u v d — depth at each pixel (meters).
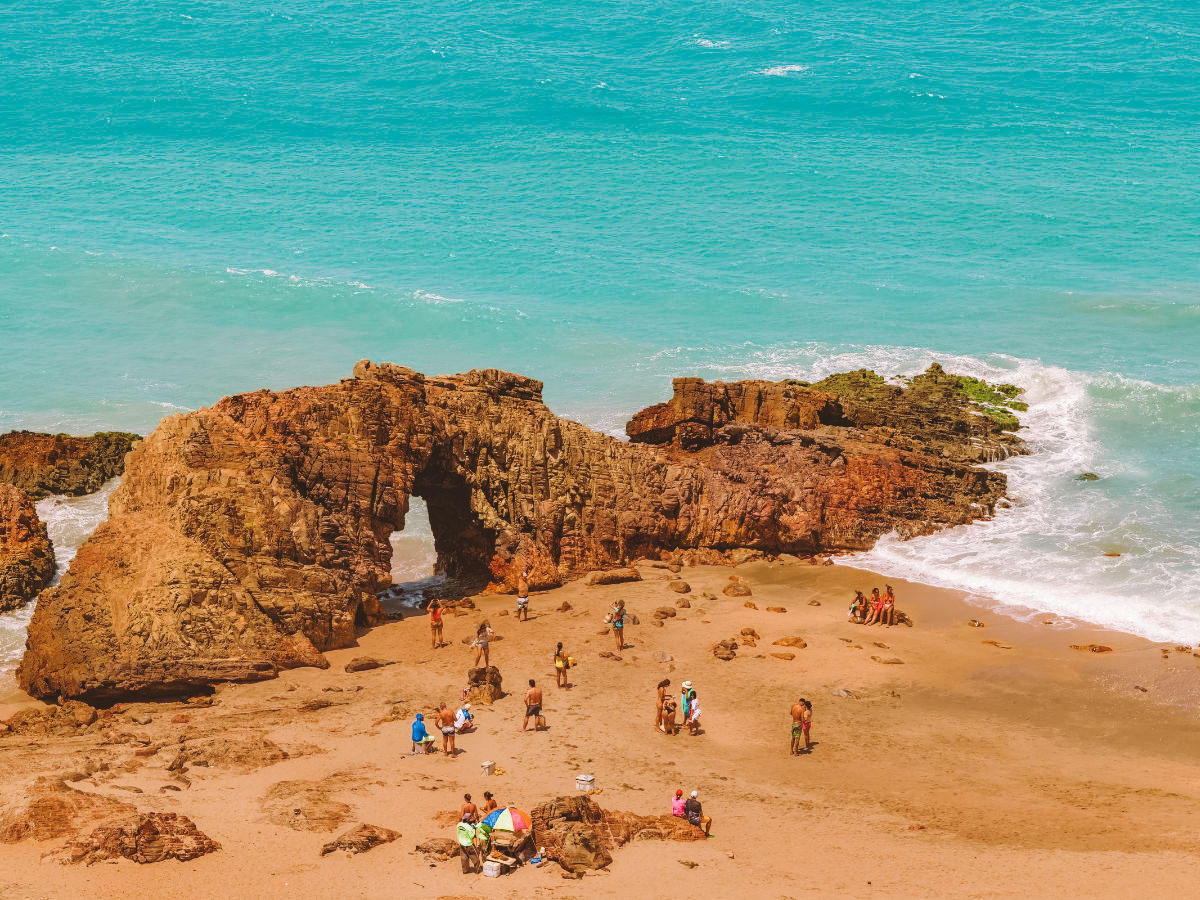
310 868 28.53
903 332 81.12
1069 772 35.69
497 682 42.16
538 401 54.25
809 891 27.81
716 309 86.31
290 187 118.56
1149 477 59.38
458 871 28.72
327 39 181.12
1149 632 45.81
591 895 27.56
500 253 98.56
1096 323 81.81
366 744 37.34
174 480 47.44
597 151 128.62
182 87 157.12
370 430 49.81
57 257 97.19
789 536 54.94
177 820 29.88
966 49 177.00
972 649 44.91
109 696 42.28
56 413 71.00
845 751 37.22
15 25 190.00
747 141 131.25
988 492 58.12
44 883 27.39
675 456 58.09
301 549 46.56
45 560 53.75
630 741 37.88
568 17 196.50
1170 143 129.88
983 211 107.38
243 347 81.31
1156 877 28.28
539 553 52.66
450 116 143.38
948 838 30.94
